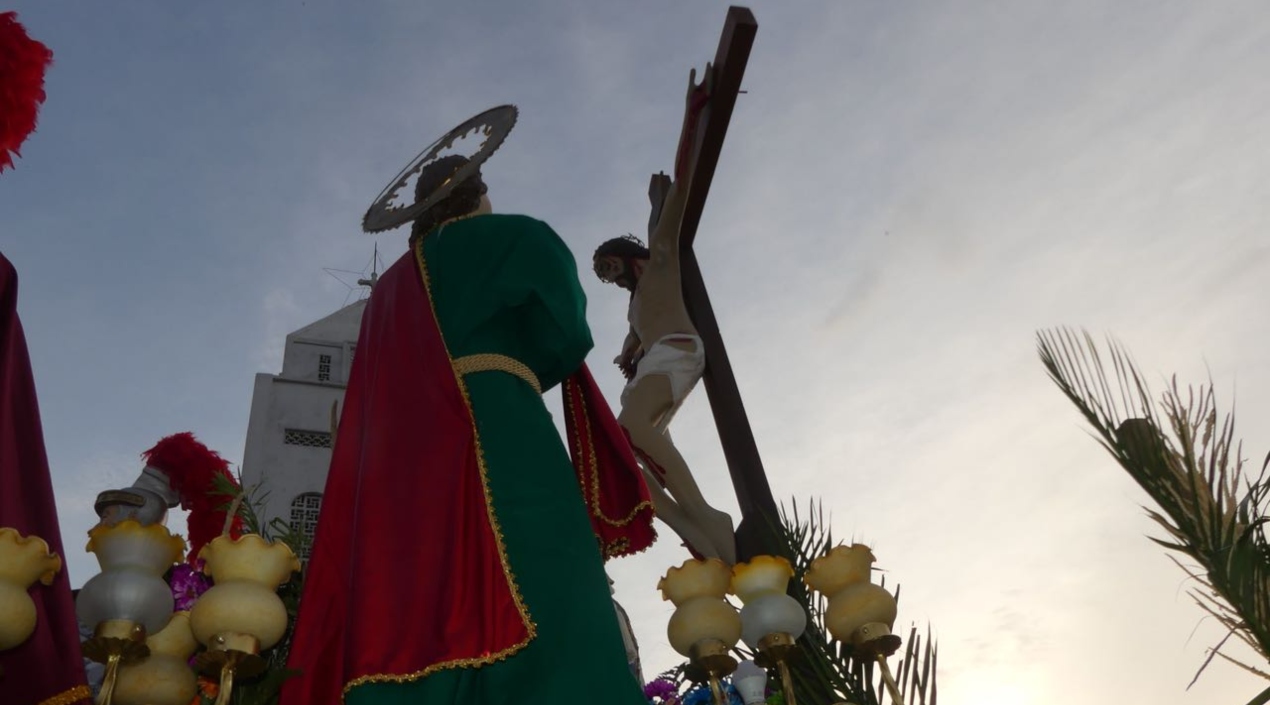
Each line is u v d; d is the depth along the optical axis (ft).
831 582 11.25
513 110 13.75
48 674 9.07
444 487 10.59
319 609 10.52
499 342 11.84
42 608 9.23
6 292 10.39
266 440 73.15
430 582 10.00
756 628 10.60
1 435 9.70
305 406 75.66
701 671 10.57
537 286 11.92
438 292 12.39
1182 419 13.30
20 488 9.74
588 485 13.24
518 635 9.56
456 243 12.69
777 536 15.83
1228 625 12.37
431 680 9.50
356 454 11.66
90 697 9.23
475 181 13.58
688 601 10.73
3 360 10.00
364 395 12.12
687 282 22.75
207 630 9.06
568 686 9.39
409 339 11.89
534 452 11.03
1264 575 12.30
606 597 10.19
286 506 70.49
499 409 11.28
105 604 8.87
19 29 11.06
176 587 11.73
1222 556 12.46
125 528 9.27
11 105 10.85
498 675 9.58
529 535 10.29
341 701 9.80
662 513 19.34
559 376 12.28
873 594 10.95
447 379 11.34
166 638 9.65
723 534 19.01
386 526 10.44
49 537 9.66
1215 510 12.71
